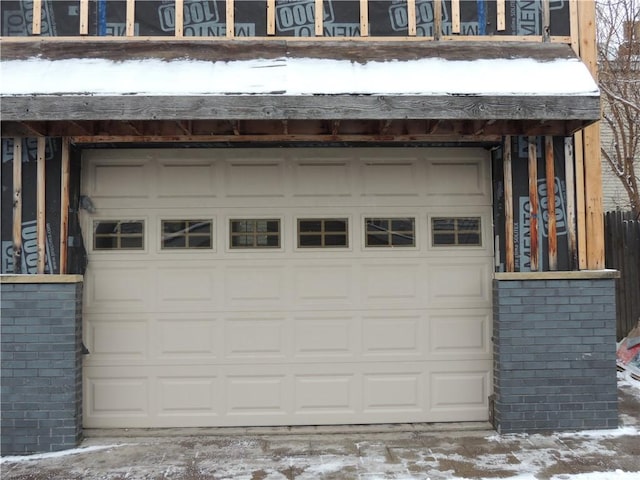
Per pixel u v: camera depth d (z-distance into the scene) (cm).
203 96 463
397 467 466
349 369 562
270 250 562
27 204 528
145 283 557
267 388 559
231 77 482
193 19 540
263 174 566
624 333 826
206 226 563
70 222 540
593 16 556
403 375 564
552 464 467
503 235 555
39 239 525
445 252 569
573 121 528
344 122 536
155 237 559
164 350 556
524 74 497
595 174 552
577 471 454
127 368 552
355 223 566
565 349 535
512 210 546
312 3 546
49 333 514
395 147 568
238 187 564
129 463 480
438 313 567
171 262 559
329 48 525
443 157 572
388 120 505
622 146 1046
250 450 504
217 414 555
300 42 534
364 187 568
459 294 568
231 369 557
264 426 557
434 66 504
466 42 539
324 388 561
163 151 562
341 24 545
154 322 556
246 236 564
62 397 513
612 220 842
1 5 534
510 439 521
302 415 559
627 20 975
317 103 467
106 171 560
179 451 502
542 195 548
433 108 472
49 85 468
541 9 554
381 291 566
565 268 546
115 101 461
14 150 528
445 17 548
